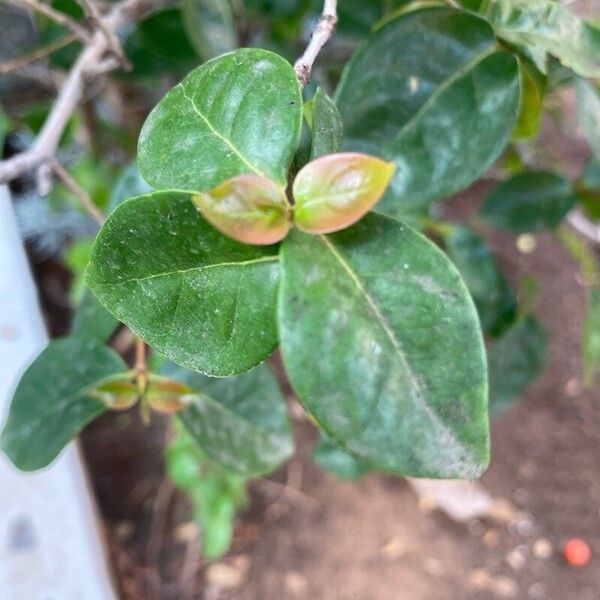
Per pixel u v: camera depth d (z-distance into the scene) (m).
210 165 0.12
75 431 0.22
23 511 0.37
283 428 0.24
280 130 0.12
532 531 0.47
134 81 0.37
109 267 0.12
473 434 0.12
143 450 0.50
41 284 0.55
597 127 0.22
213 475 0.44
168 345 0.13
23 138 0.47
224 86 0.13
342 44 0.33
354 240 0.12
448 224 0.33
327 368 0.12
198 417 0.23
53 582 0.36
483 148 0.18
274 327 0.13
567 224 0.51
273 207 0.12
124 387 0.21
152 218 0.12
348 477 0.36
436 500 0.48
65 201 0.47
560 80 0.23
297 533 0.47
